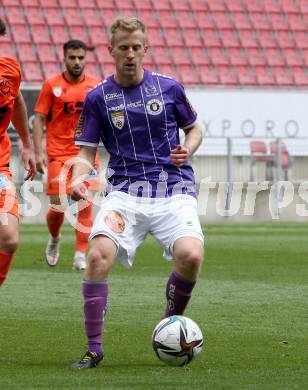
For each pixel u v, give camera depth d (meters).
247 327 20.97
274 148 70.44
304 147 70.69
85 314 16.11
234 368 15.77
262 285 29.72
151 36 89.69
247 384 14.18
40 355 17.23
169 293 17.03
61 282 30.03
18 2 88.12
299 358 16.91
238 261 38.66
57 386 14.00
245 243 49.06
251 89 77.69
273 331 20.38
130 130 17.23
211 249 44.97
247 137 69.75
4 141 18.81
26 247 45.50
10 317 22.44
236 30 92.00
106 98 17.23
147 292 27.67
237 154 69.69
